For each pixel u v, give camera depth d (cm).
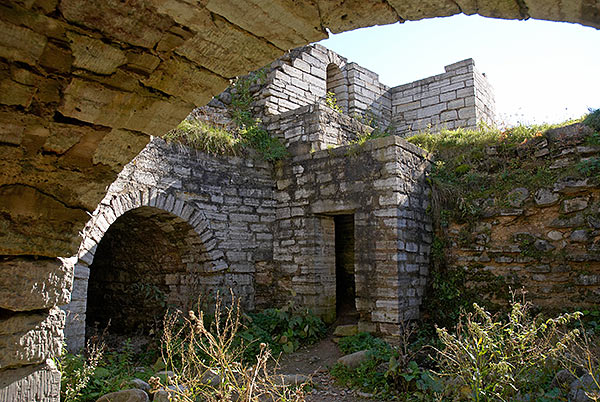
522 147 784
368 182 744
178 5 196
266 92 959
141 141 272
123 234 849
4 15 187
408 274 718
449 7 196
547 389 439
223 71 239
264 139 894
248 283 813
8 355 284
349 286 930
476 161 830
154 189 684
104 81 229
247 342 700
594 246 660
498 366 395
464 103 1205
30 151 253
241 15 204
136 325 882
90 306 991
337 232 959
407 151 760
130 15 199
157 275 857
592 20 180
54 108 236
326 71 1260
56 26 197
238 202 814
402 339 666
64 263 308
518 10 189
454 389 454
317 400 522
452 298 755
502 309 716
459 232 785
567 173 707
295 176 849
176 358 638
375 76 1307
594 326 606
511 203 746
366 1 197
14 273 283
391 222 705
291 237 836
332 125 873
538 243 707
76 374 461
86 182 282
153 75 233
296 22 210
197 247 766
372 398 523
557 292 677
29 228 279
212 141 783
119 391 451
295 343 723
